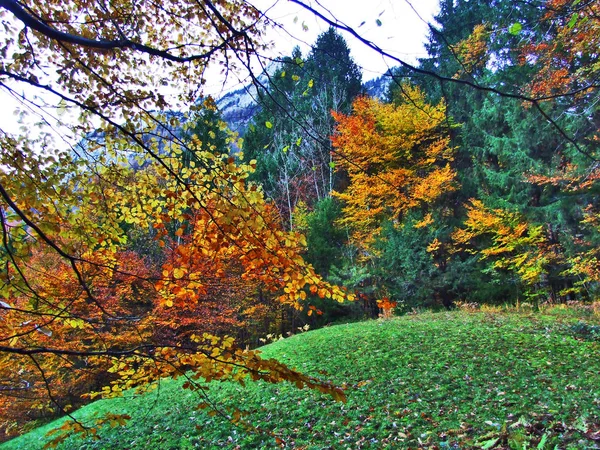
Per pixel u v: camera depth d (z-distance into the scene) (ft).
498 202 48.16
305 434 17.83
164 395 28.19
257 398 23.35
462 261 55.06
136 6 8.45
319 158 73.46
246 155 42.57
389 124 52.31
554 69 22.84
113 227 8.91
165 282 8.30
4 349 5.91
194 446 18.38
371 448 15.53
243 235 7.18
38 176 7.40
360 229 62.85
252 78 6.82
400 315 49.88
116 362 8.07
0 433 37.09
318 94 69.36
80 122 8.50
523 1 6.70
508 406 17.54
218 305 41.91
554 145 44.52
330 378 25.45
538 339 28.58
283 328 61.93
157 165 8.25
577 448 12.32
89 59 8.51
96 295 27.89
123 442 20.47
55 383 28.71
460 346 28.91
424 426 16.78
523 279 45.65
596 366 21.43
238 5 7.86
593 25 14.76
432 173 55.16
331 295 8.46
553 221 43.78
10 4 4.88
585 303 41.86
